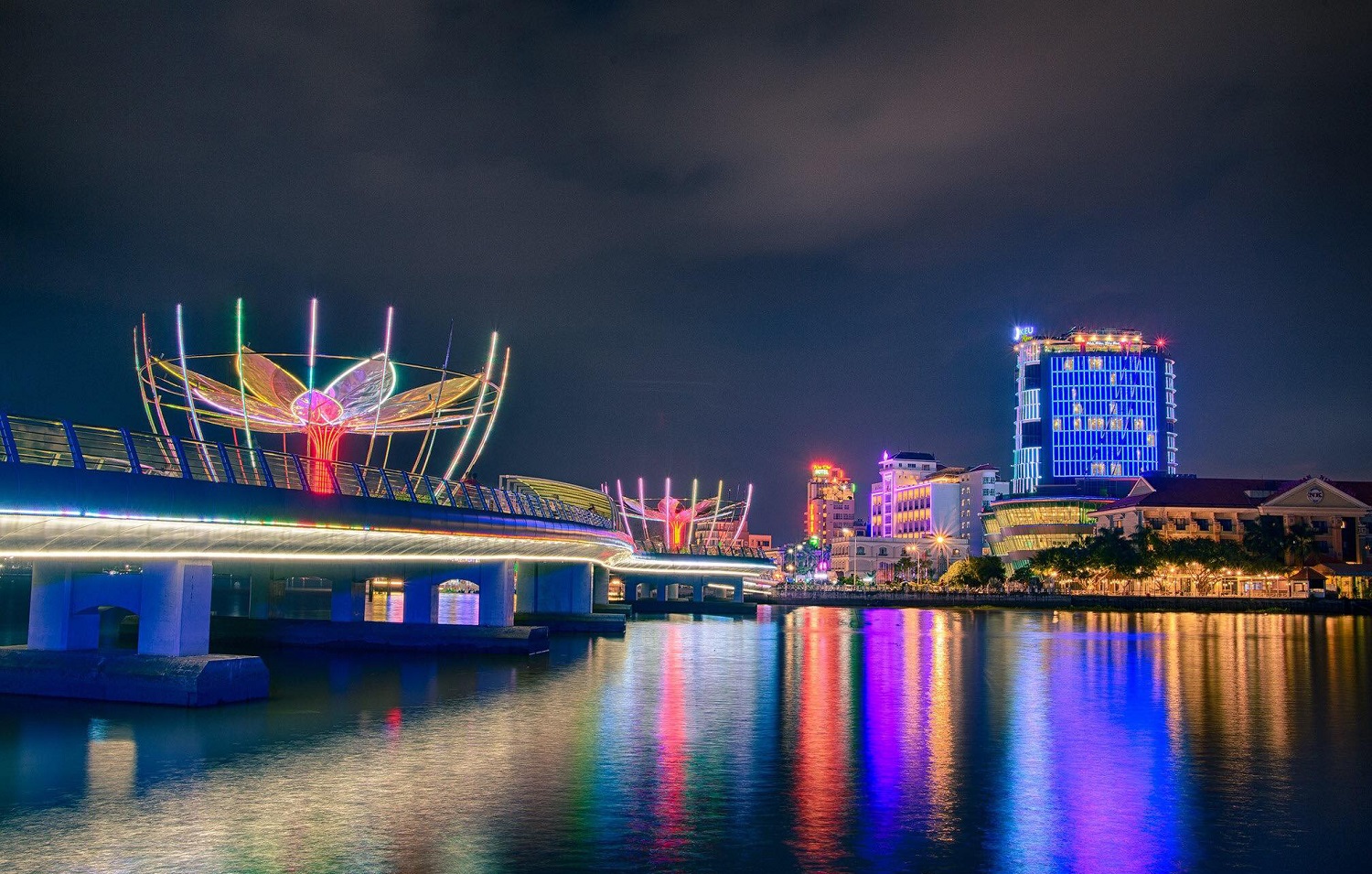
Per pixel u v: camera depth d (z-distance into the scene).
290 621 79.75
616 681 60.59
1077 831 28.44
